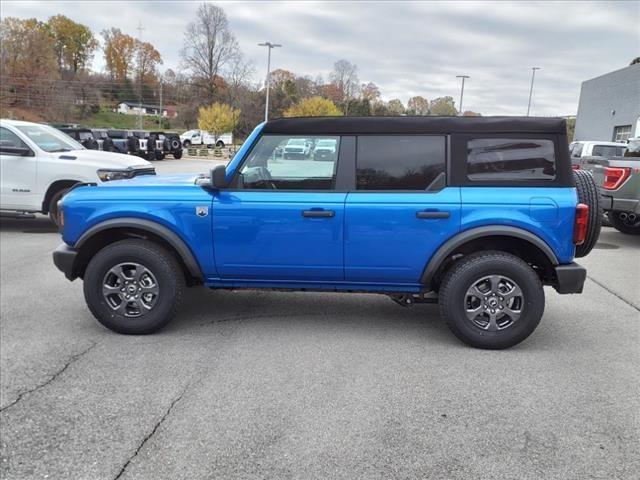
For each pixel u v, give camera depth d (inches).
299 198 167.5
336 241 167.2
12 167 353.4
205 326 187.2
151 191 174.2
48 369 151.0
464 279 163.8
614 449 114.2
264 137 170.1
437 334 182.1
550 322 197.5
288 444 114.7
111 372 149.3
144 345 169.3
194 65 3400.6
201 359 158.7
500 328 166.4
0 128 360.8
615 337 181.6
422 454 111.7
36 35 2938.0
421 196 164.2
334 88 3577.8
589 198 170.9
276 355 162.2
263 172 170.9
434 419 125.6
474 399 135.5
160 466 107.1
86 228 173.9
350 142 167.5
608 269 287.0
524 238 160.7
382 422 123.9
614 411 130.3
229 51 3393.2
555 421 125.3
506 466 108.0
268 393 137.6
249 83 3339.1
